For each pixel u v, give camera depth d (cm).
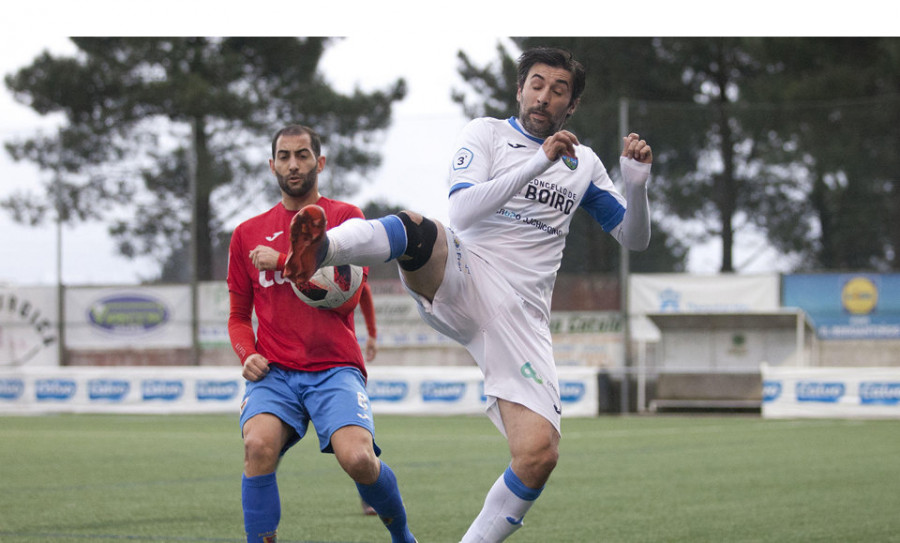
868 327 3259
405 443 2038
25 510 1105
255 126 3797
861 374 2892
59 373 3272
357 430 685
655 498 1195
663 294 3350
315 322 718
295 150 738
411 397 3077
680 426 2562
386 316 3475
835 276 3275
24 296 3659
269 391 709
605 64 4491
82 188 3656
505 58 4366
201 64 4569
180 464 1638
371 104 4353
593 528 977
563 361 3397
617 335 3369
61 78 4422
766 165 3712
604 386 3186
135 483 1371
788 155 3700
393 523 720
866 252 3644
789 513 1073
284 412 703
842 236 3666
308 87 4400
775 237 3703
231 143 3781
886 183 3625
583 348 3384
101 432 2380
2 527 986
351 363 724
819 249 3681
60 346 3641
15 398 3294
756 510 1095
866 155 3644
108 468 1575
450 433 2314
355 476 677
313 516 1057
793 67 4556
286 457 1725
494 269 659
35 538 923
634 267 3638
